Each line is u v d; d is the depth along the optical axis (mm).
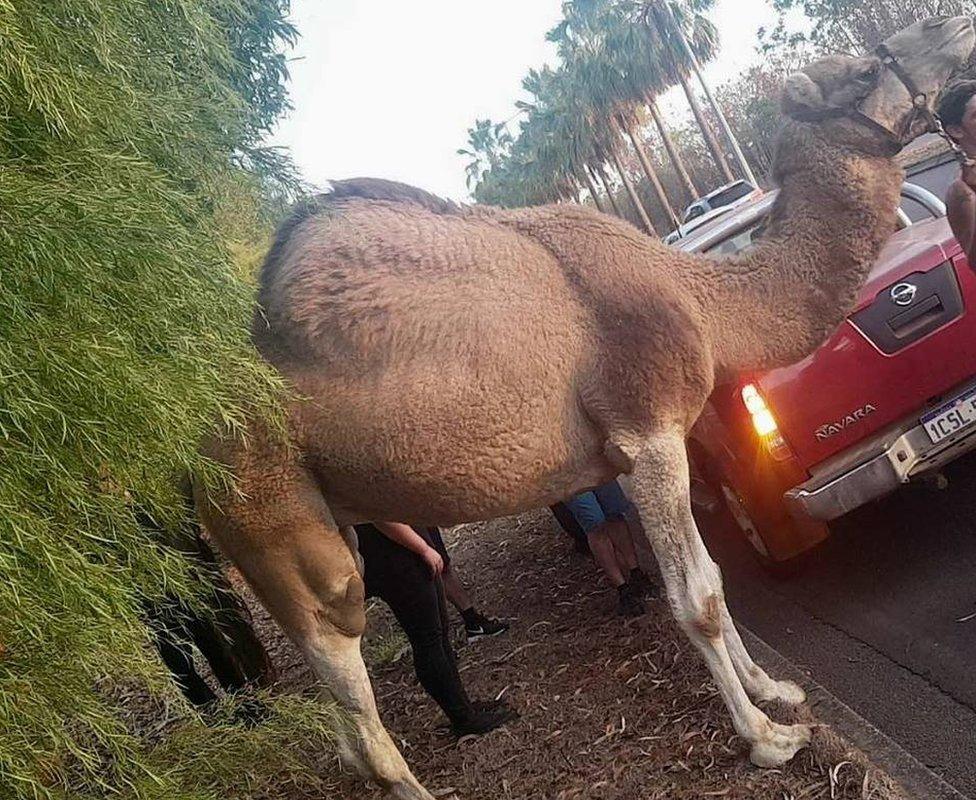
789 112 4152
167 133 2807
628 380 3752
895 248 5223
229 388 2830
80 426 2014
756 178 35156
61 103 2156
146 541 2613
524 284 3717
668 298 3867
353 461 3607
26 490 1961
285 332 3523
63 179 2148
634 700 4359
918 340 4715
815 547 5738
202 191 3045
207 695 4645
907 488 5883
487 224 3867
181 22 2973
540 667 5113
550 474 3844
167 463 2514
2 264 1890
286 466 3607
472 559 7902
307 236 3627
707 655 3768
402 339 3525
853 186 4035
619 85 40094
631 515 6867
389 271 3576
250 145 3420
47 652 2055
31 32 2146
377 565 4266
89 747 2309
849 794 3297
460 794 4090
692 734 3936
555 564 6895
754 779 3551
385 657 6051
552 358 3691
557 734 4324
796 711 3924
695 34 39125
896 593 4867
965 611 4445
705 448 5559
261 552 3756
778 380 4840
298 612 3863
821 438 4844
